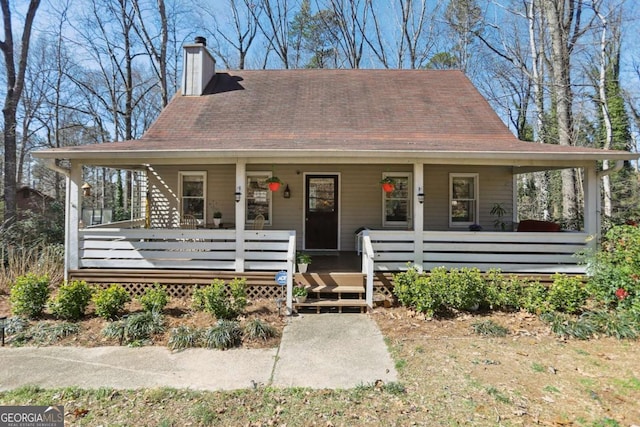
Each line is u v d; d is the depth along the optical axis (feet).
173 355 14.12
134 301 20.38
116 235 21.94
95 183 92.32
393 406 10.52
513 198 31.24
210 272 21.71
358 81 35.58
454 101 31.86
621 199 49.96
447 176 30.99
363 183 30.71
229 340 14.93
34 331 15.97
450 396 11.01
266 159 21.45
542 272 21.52
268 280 21.47
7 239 29.53
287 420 9.88
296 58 75.20
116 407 10.52
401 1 68.08
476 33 62.69
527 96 60.70
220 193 30.73
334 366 13.12
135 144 22.77
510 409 10.32
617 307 18.12
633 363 13.25
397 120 28.73
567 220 37.88
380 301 20.08
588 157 20.01
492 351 14.39
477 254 21.71
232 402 10.77
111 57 57.77
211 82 35.09
